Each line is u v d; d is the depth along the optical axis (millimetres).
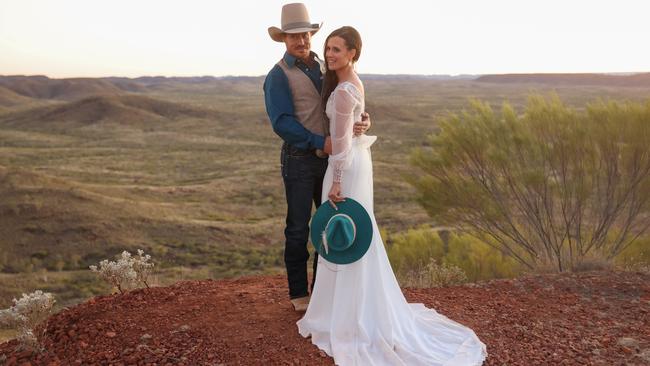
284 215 51719
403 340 3730
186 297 4766
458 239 11570
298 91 3824
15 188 49812
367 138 3812
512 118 10891
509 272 10367
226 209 54469
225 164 95000
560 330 4301
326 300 3803
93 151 124500
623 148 9961
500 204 10930
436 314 4250
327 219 3742
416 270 9844
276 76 3844
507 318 4531
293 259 4188
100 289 29562
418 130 144000
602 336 4195
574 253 10148
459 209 11438
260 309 4398
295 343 3775
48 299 3912
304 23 3807
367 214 3674
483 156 10898
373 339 3650
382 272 3834
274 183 69062
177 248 39250
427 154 11648
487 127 10898
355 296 3678
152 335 3895
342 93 3500
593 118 10375
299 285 4242
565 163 10398
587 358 3811
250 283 5367
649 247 9953
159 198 59781
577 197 10102
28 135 163625
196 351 3666
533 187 10320
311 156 3961
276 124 3805
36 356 3674
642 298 5129
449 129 11266
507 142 10617
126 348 3715
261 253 37844
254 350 3684
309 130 3854
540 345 4008
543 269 9289
